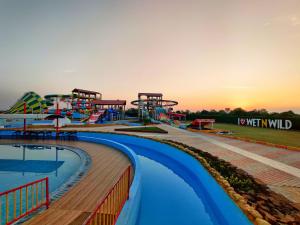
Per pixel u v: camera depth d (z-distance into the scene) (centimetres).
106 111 4250
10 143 1543
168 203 591
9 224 402
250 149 1118
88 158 1059
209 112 6156
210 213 532
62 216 452
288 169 727
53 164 1020
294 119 2288
